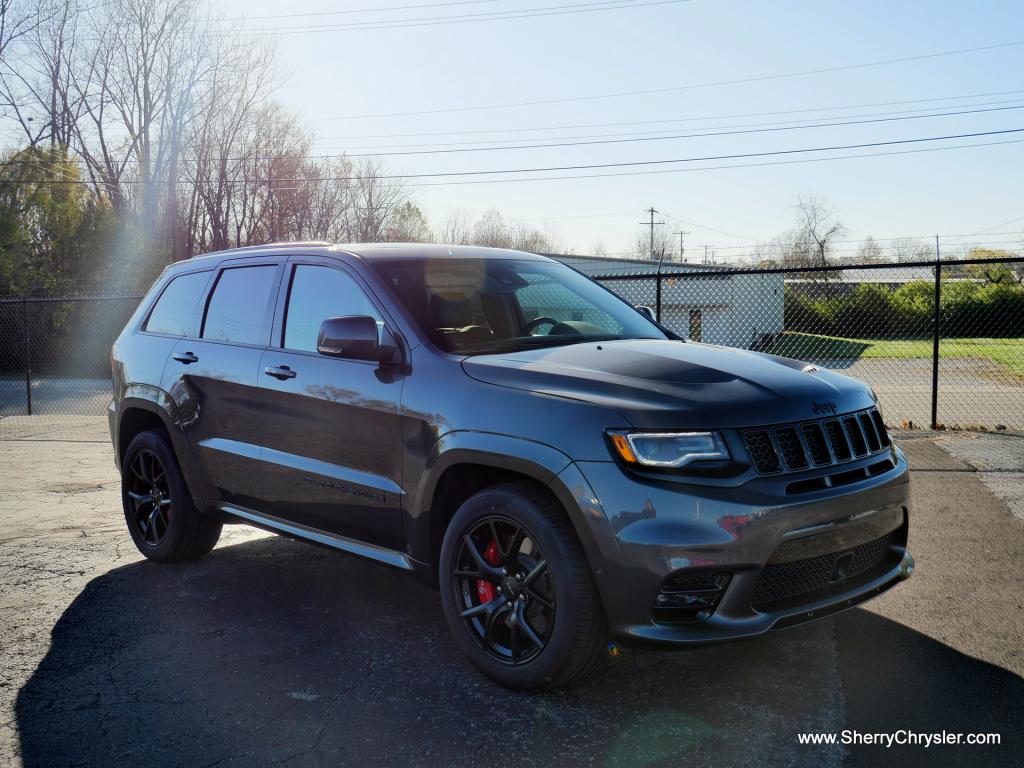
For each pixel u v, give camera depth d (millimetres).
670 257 81812
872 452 3416
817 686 3324
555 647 3111
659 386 3168
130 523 5352
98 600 4523
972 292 35812
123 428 5379
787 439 3115
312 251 4371
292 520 4305
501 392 3324
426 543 3592
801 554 3051
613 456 2984
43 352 27156
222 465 4586
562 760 2828
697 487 2928
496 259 4512
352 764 2830
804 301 37156
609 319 4363
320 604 4418
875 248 54906
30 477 8359
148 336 5238
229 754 2902
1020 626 3865
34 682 3502
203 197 42000
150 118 40344
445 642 3885
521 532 3232
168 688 3432
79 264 27750
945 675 3387
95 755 2904
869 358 27219
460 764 2820
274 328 4391
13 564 5227
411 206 56438
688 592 2951
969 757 2775
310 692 3373
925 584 4449
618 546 2941
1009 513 5824
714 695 3275
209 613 4297
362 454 3809
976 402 14047
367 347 3631
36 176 29109
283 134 44656
